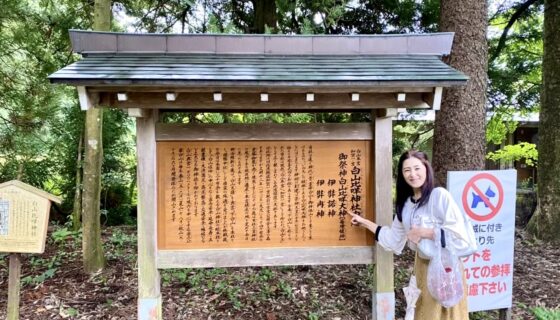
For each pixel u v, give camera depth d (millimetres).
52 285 4383
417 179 2600
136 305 3965
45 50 5934
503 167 13648
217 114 4797
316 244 3178
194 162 3088
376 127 3139
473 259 3447
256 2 6984
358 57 3084
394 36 3152
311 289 4371
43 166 7855
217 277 4668
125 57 2895
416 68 2840
